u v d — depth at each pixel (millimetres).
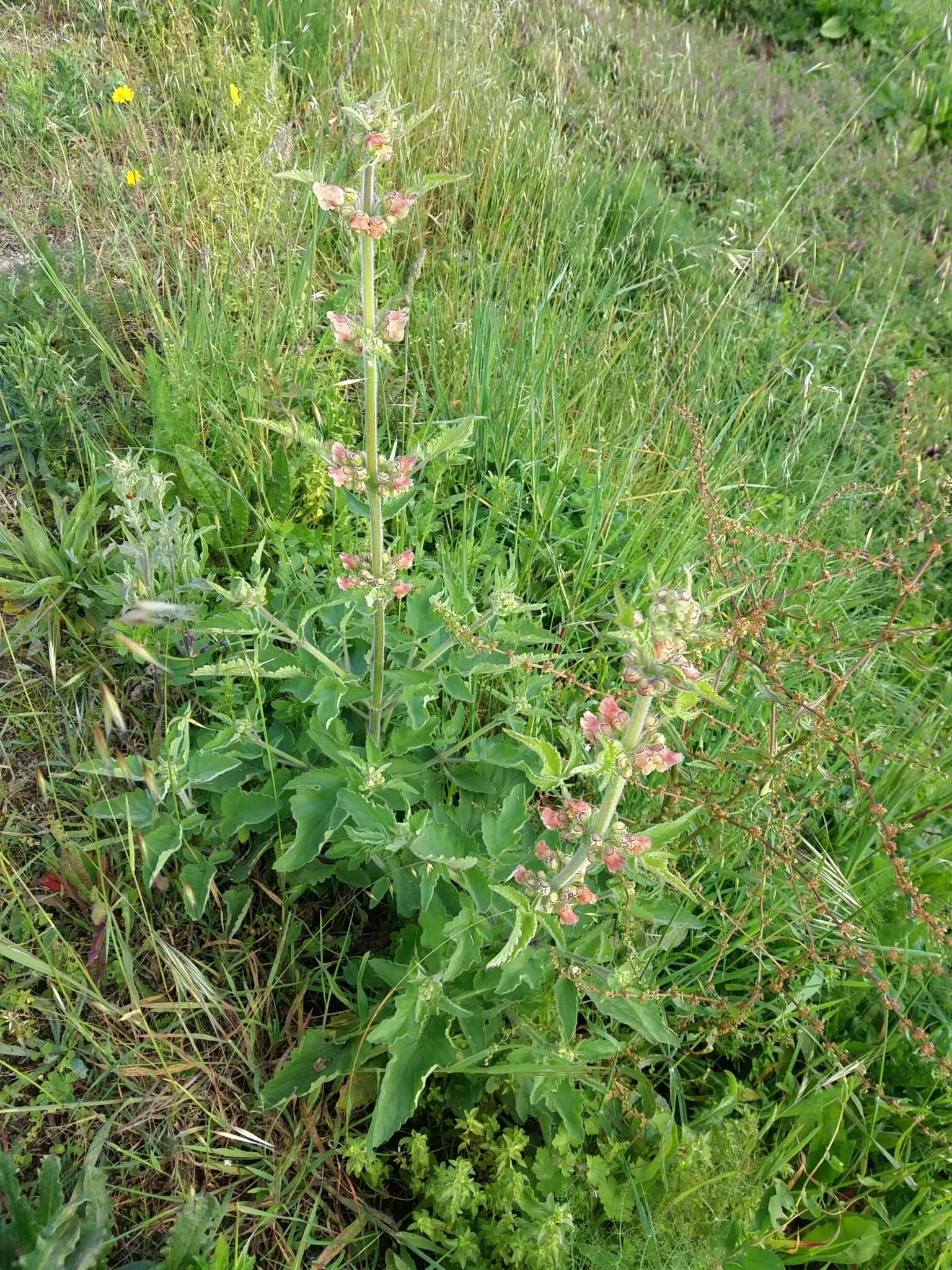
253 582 3070
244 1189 2285
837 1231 2375
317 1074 2381
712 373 4840
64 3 5215
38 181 4191
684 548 3717
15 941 2410
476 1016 2357
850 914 2941
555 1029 2455
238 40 5242
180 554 2863
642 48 7324
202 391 3531
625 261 5223
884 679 4109
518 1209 2285
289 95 4887
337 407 3572
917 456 3959
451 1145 2457
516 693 2836
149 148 4438
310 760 2807
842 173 7039
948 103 7633
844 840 3275
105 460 3318
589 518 3693
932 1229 2287
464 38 5984
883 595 4340
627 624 1777
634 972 2314
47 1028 2344
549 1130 2352
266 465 3461
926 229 6883
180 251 3762
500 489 3611
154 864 2385
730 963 2900
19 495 3080
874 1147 2604
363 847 2432
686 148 6801
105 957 2416
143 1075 2338
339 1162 2389
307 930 2707
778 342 5285
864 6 8508
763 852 2871
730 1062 2789
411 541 3504
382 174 4602
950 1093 2643
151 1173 2234
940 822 3441
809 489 4613
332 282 4449
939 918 2729
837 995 2902
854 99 7746
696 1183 2295
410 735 2676
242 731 2590
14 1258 1890
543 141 5520
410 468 2260
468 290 4395
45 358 3279
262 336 3840
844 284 6043
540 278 4633
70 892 2539
